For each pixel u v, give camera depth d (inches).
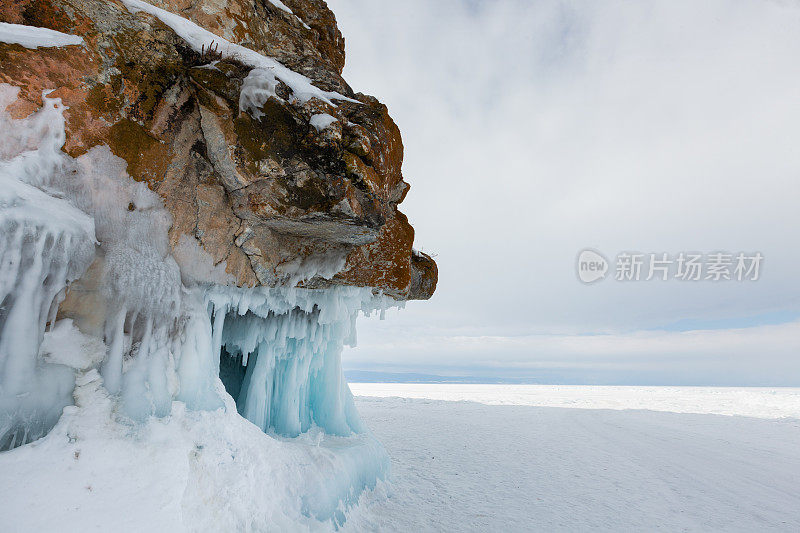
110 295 116.1
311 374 268.1
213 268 150.1
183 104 136.3
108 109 117.7
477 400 1174.3
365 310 280.1
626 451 442.0
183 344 138.2
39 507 83.4
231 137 139.9
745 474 350.0
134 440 108.3
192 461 117.5
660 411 915.4
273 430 227.0
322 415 259.1
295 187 147.9
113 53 120.6
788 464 394.6
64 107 108.8
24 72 102.4
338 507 175.8
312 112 156.3
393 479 277.0
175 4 170.7
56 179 106.2
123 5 127.1
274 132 146.2
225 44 151.9
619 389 2434.8
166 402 124.0
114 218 118.9
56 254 101.3
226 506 120.7
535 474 324.2
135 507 94.1
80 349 108.6
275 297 196.9
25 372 95.5
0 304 91.0
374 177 166.1
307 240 185.3
